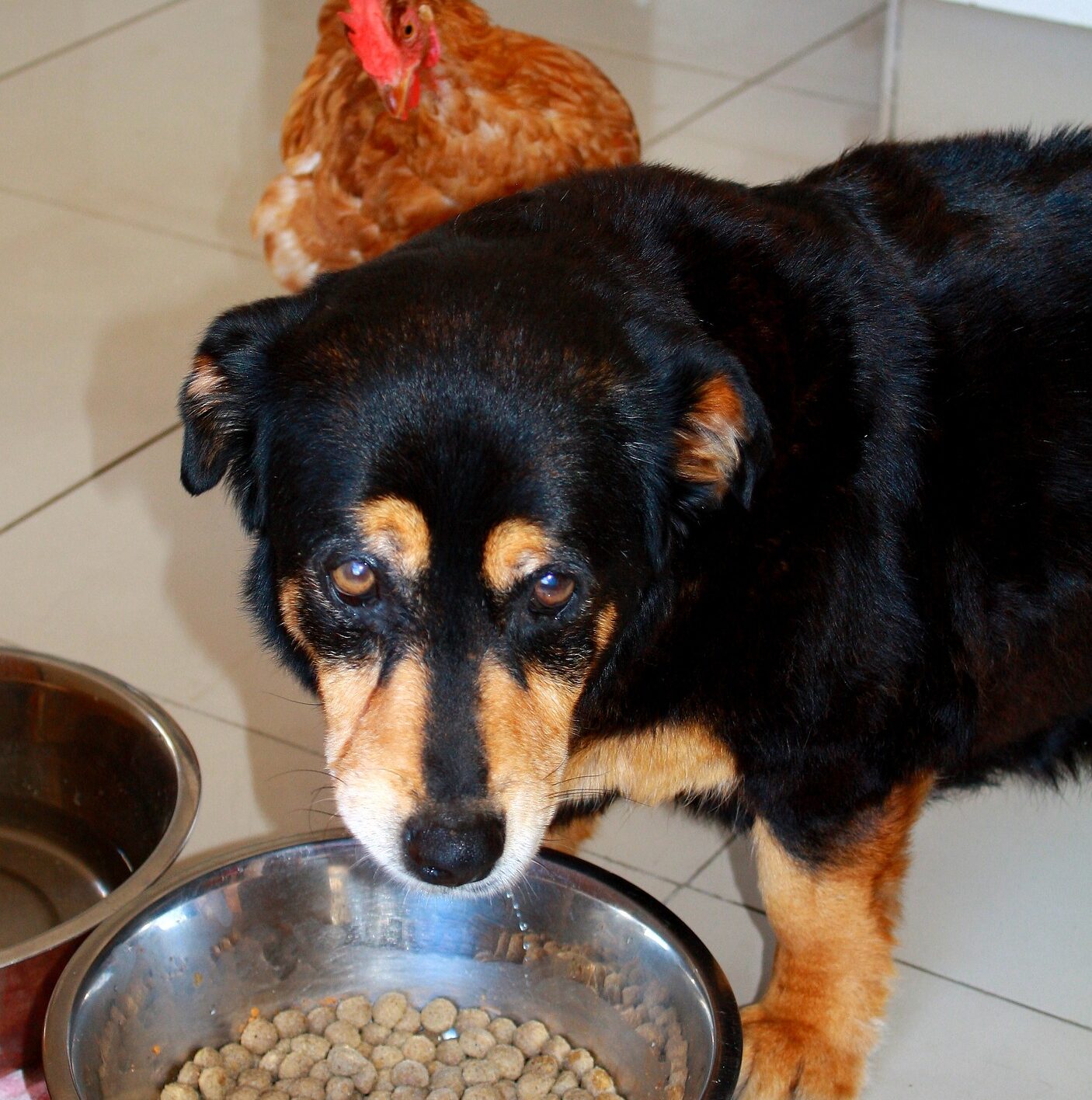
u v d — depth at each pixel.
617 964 0.97
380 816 0.84
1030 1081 1.01
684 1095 0.90
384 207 1.36
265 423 0.90
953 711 0.97
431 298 0.87
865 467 0.92
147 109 1.97
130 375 1.51
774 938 1.09
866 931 1.00
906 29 1.46
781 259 0.94
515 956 1.00
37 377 1.51
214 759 1.19
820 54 2.12
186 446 0.92
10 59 2.09
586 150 1.38
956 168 1.02
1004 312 0.96
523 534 0.84
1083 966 1.07
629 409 0.88
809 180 1.02
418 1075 0.97
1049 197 1.00
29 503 1.38
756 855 1.02
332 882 1.00
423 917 1.01
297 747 1.20
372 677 0.87
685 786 0.98
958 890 1.12
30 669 1.08
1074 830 1.16
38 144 1.87
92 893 1.07
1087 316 0.97
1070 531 0.98
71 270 1.64
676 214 0.95
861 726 0.94
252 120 1.94
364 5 1.29
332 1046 0.99
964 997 1.05
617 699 0.94
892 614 0.94
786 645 0.92
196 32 2.19
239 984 0.99
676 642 0.93
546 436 0.85
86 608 1.29
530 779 0.85
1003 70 1.43
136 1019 0.95
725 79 2.04
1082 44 1.39
